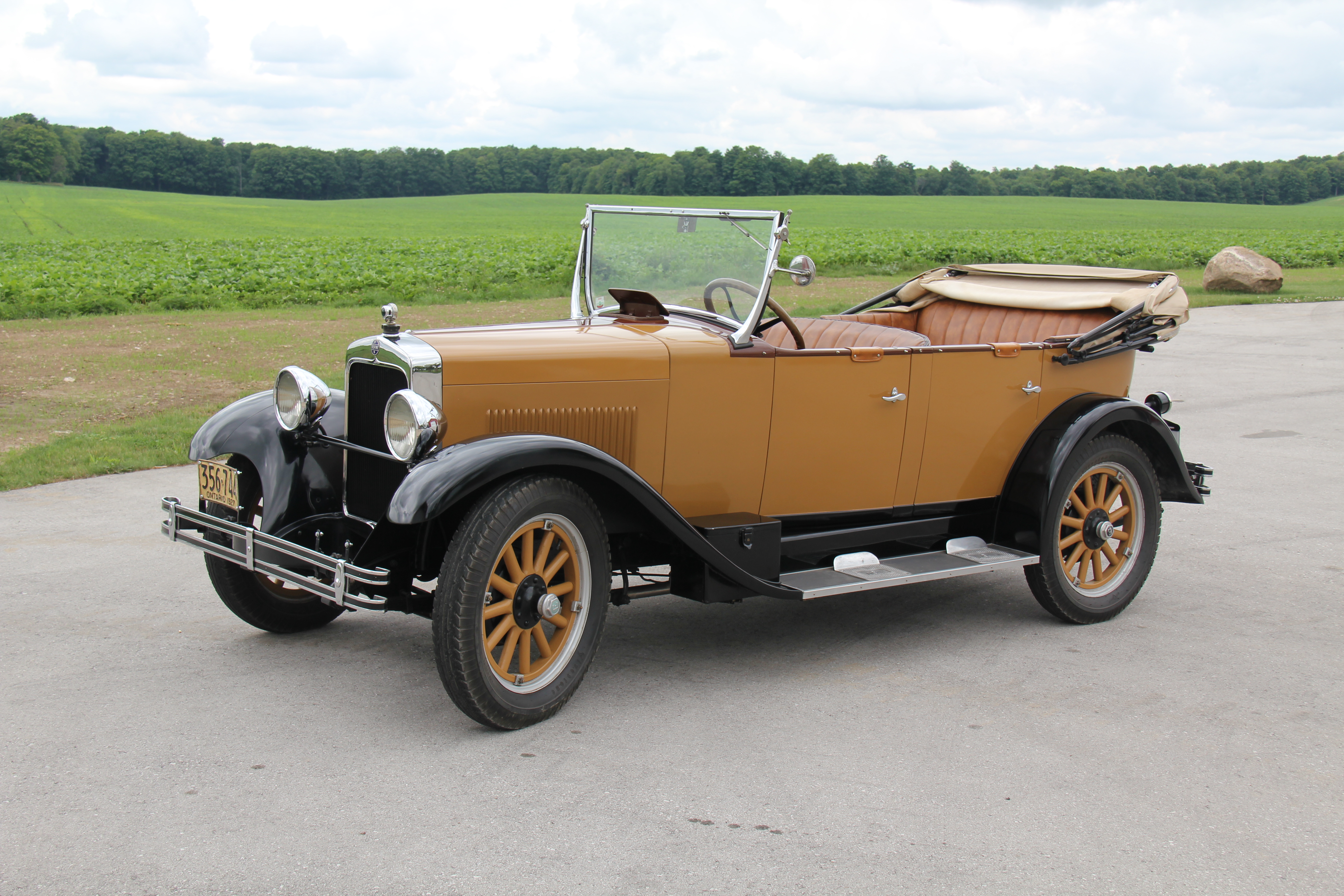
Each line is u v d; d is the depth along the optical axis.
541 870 2.57
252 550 3.52
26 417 8.52
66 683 3.69
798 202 77.44
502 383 3.52
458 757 3.18
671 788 3.00
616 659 4.07
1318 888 2.56
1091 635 4.42
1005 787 3.04
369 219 59.28
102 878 2.49
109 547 5.32
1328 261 31.66
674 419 3.82
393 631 4.37
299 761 3.13
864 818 2.85
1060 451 4.35
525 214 67.44
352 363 3.76
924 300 5.63
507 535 3.19
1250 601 4.85
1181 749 3.31
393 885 2.49
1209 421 9.16
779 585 3.81
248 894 2.44
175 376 10.56
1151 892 2.53
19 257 26.27
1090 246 32.75
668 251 4.26
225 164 116.88
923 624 4.56
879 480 4.29
